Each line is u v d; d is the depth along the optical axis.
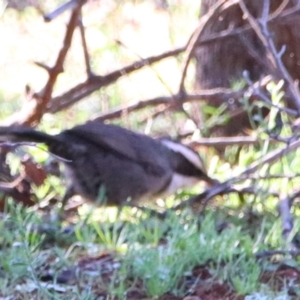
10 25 18.94
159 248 7.95
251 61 12.59
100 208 10.45
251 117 11.69
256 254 7.78
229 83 12.74
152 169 10.64
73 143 10.37
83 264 7.95
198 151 12.30
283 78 10.60
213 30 12.70
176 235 8.23
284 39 12.23
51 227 8.98
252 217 9.55
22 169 11.09
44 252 8.25
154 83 16.44
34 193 10.78
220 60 12.77
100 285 7.37
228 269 7.49
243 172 10.09
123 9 19.08
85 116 14.70
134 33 18.72
